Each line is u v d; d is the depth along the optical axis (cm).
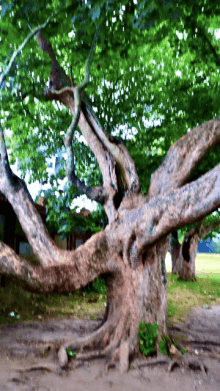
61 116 980
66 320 791
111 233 524
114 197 574
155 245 545
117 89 891
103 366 469
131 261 512
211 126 531
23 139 992
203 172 780
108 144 603
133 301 516
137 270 518
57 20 491
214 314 942
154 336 500
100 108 870
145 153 955
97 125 619
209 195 424
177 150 545
